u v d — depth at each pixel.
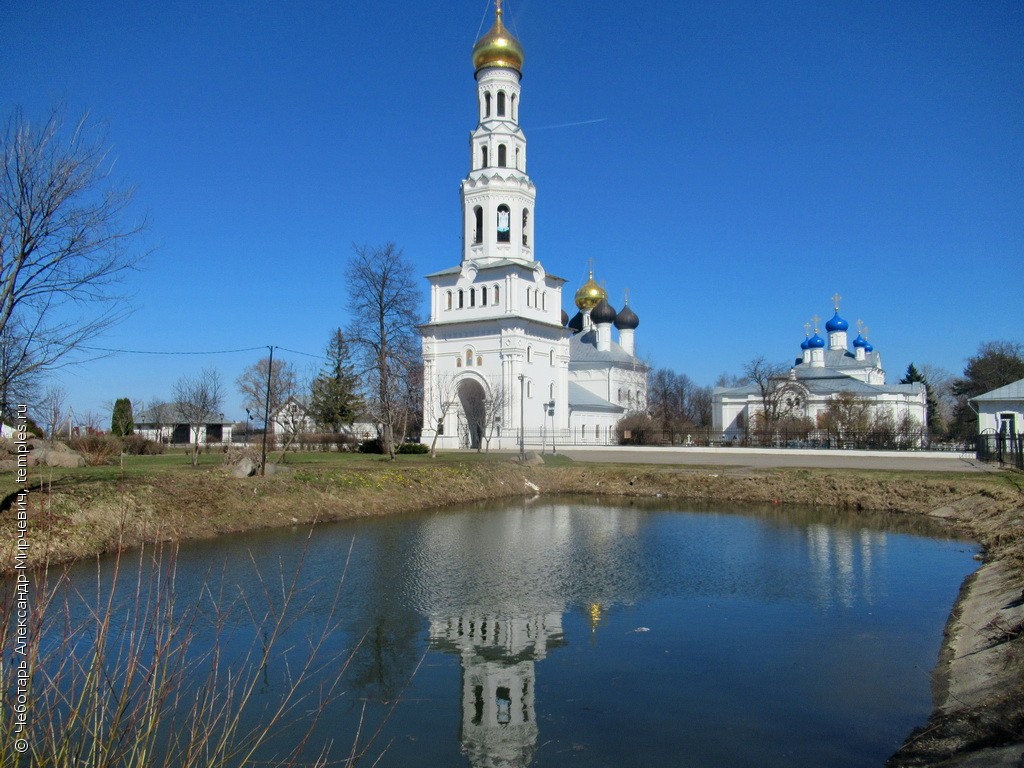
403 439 59.06
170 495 27.66
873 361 102.06
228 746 10.12
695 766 9.95
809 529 30.55
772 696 12.36
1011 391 64.88
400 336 60.00
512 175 73.62
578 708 11.95
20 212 19.88
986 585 18.22
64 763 6.32
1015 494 31.23
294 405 73.19
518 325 70.31
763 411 85.12
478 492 42.22
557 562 23.05
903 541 27.44
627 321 103.25
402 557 23.67
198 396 74.69
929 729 10.74
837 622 16.58
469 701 12.20
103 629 6.77
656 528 30.70
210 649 14.05
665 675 13.34
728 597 18.75
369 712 11.76
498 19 73.94
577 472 48.34
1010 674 11.35
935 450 66.25
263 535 27.52
